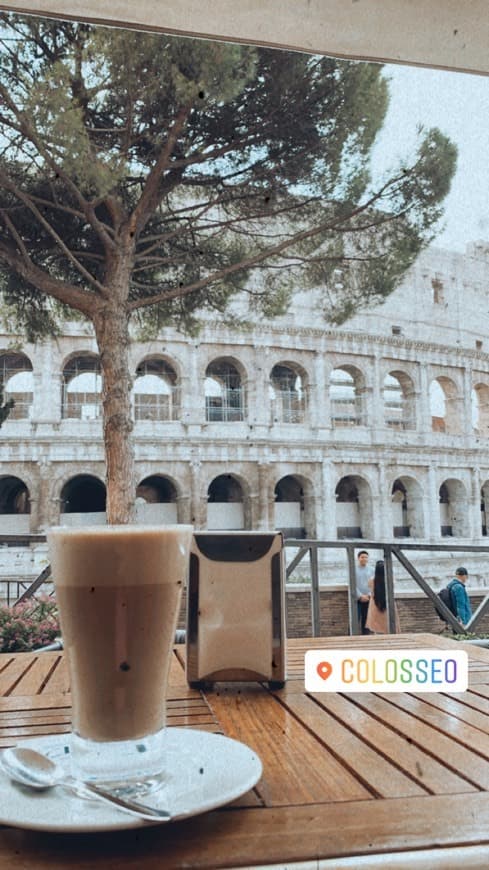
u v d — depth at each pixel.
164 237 13.20
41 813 0.60
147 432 31.30
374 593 8.53
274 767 0.81
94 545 0.68
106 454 12.38
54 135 10.02
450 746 0.88
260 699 1.18
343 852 0.58
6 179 10.77
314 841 0.60
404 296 37.62
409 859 0.57
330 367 34.38
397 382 39.94
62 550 0.69
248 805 0.69
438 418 43.38
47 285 12.08
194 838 0.61
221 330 32.53
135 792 0.65
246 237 16.44
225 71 9.87
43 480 29.64
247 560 1.28
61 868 0.56
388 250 16.19
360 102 12.62
